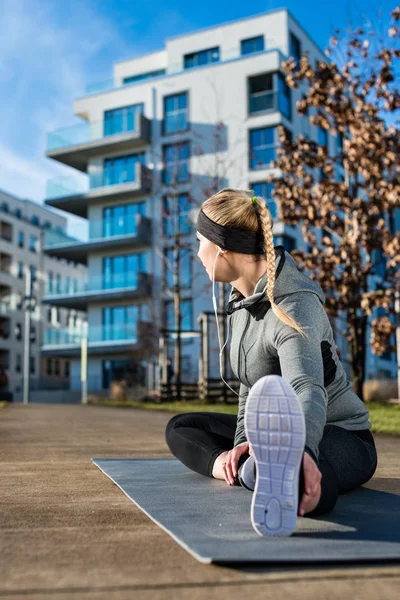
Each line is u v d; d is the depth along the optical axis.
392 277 12.19
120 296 31.50
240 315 2.09
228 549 1.40
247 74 30.39
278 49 29.97
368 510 1.89
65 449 4.19
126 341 31.42
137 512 1.91
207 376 15.09
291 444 1.45
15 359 51.69
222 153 30.48
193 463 2.53
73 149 33.34
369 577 1.24
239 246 1.96
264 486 1.50
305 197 12.16
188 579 1.21
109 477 2.69
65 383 50.81
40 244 56.53
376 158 11.54
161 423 7.62
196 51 32.84
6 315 50.97
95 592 1.13
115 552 1.42
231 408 11.55
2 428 6.52
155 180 32.22
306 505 1.66
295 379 1.76
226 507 1.94
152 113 32.59
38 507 2.01
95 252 33.38
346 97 12.27
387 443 4.77
